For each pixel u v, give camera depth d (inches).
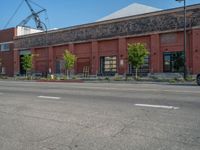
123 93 579.5
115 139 241.9
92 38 1843.0
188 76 1350.9
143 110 369.7
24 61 2012.8
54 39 2074.3
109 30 1761.8
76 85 882.1
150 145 223.9
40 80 1519.4
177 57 1493.6
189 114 336.2
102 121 310.2
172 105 405.4
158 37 1551.4
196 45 1417.3
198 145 222.5
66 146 228.4
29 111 387.5
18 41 2348.7
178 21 1478.8
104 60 1793.8
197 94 534.9
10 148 228.5
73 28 1952.5
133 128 276.1
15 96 581.9
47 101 485.4
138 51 1407.5
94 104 433.7
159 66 1549.0
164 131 262.5
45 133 268.5
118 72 1712.6
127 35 1674.5
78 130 275.0
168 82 1154.7
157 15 1556.3
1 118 344.2
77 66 1927.9
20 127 295.7
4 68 2466.8
